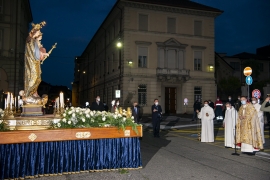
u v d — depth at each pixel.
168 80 34.31
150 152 9.24
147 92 33.53
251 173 6.58
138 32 33.34
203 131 11.88
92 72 54.72
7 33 31.98
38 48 7.10
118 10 34.84
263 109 10.09
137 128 6.69
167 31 34.69
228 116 10.48
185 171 6.66
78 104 77.12
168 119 26.03
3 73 31.73
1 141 5.57
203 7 36.66
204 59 36.28
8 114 6.28
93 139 6.39
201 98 36.03
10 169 5.66
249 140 8.96
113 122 6.60
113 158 6.53
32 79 6.98
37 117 6.48
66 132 6.08
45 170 5.98
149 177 6.08
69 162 6.19
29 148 5.88
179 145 10.88
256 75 47.75
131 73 32.84
